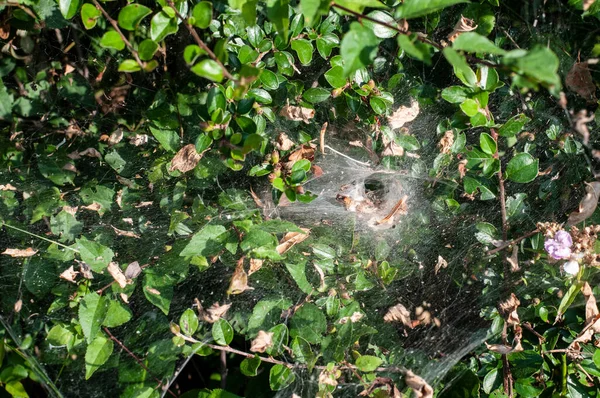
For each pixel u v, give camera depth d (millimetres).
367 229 2344
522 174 2139
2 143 2600
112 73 2705
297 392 2021
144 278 2000
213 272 2160
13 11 2387
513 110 2441
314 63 2439
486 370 2184
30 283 2104
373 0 1350
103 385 2002
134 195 2371
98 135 2652
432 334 2244
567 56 2389
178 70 2557
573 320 2223
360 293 2199
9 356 2039
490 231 2236
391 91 2379
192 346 1950
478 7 2193
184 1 1735
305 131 2365
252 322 1993
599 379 2102
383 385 1955
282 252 2057
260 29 2039
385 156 2381
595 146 2379
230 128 1823
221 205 2182
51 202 2346
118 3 2590
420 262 2355
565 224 2254
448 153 2275
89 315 1909
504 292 2229
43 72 2738
